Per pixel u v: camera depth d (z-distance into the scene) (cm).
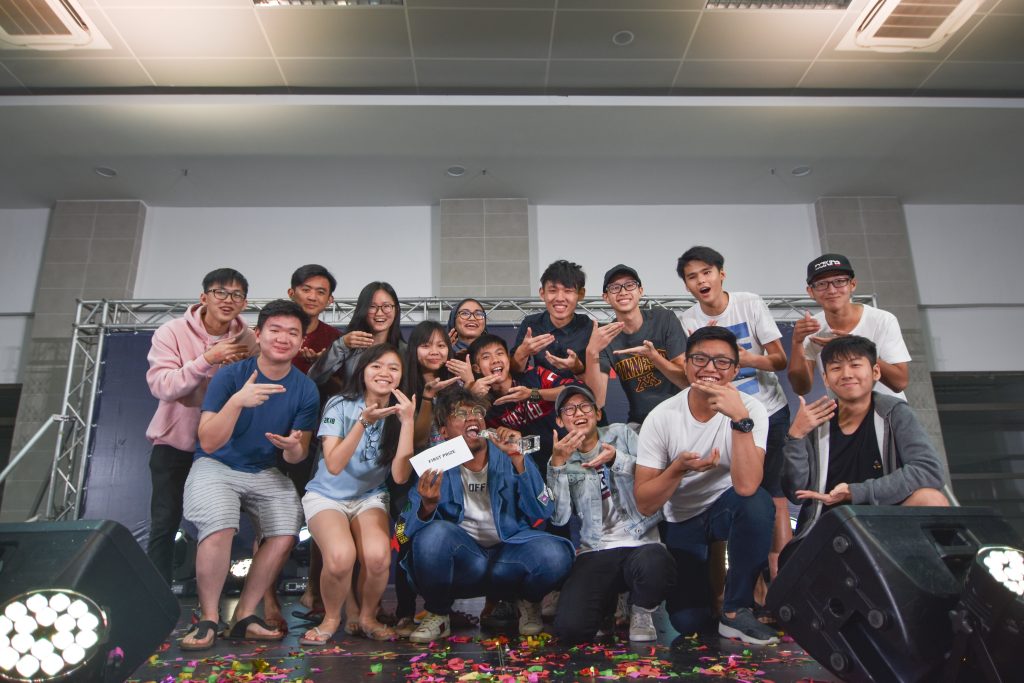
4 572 133
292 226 646
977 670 131
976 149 585
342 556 227
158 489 274
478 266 626
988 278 659
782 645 213
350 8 443
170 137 544
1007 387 643
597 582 225
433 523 228
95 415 454
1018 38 481
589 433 244
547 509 236
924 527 151
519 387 281
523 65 499
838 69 510
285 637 245
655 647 213
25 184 602
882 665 143
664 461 240
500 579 233
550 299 305
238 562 403
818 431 231
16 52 474
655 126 546
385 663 199
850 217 653
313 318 333
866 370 220
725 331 234
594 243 654
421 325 286
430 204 656
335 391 292
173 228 639
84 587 133
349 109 514
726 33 472
